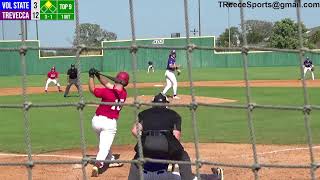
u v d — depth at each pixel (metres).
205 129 14.78
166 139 6.43
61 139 13.48
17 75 54.78
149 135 6.47
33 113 19.66
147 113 6.61
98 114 9.18
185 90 29.41
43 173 9.23
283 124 15.62
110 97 8.98
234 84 34.03
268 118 17.08
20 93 30.41
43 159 10.44
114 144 12.27
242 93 26.78
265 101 22.38
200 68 58.09
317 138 12.86
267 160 10.02
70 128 15.57
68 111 20.20
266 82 35.31
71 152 11.43
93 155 11.02
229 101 22.30
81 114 5.09
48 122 16.98
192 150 11.23
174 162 5.06
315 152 10.81
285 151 10.98
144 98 22.94
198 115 18.12
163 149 6.37
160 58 57.72
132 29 4.88
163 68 57.88
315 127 14.95
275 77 40.88
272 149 11.30
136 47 4.95
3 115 19.42
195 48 4.88
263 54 59.09
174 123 6.58
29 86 37.06
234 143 12.24
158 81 38.53
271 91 27.80
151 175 6.33
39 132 14.83
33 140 13.31
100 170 9.16
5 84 40.22
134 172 6.41
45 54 55.62
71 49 5.12
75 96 27.12
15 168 9.77
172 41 56.69
